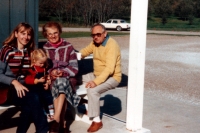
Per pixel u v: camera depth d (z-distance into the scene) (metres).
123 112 5.75
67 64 4.08
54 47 4.08
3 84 3.70
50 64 4.02
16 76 3.70
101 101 6.51
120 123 4.66
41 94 3.86
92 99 4.12
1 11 5.87
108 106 6.14
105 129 4.39
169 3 58.00
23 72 3.75
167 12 57.53
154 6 57.97
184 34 32.66
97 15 45.12
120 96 6.96
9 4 5.97
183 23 51.94
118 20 36.94
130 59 4.00
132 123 4.11
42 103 3.87
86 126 4.52
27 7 6.22
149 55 15.77
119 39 24.55
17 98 3.54
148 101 6.64
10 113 5.07
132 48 3.96
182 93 7.88
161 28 42.06
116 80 4.20
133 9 3.88
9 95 3.53
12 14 6.03
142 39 3.91
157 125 5.12
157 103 6.51
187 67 12.45
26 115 3.49
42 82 3.72
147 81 9.39
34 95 3.55
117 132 4.26
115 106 6.15
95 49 4.32
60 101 3.69
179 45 21.33
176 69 11.89
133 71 3.99
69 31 33.09
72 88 3.96
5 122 4.64
